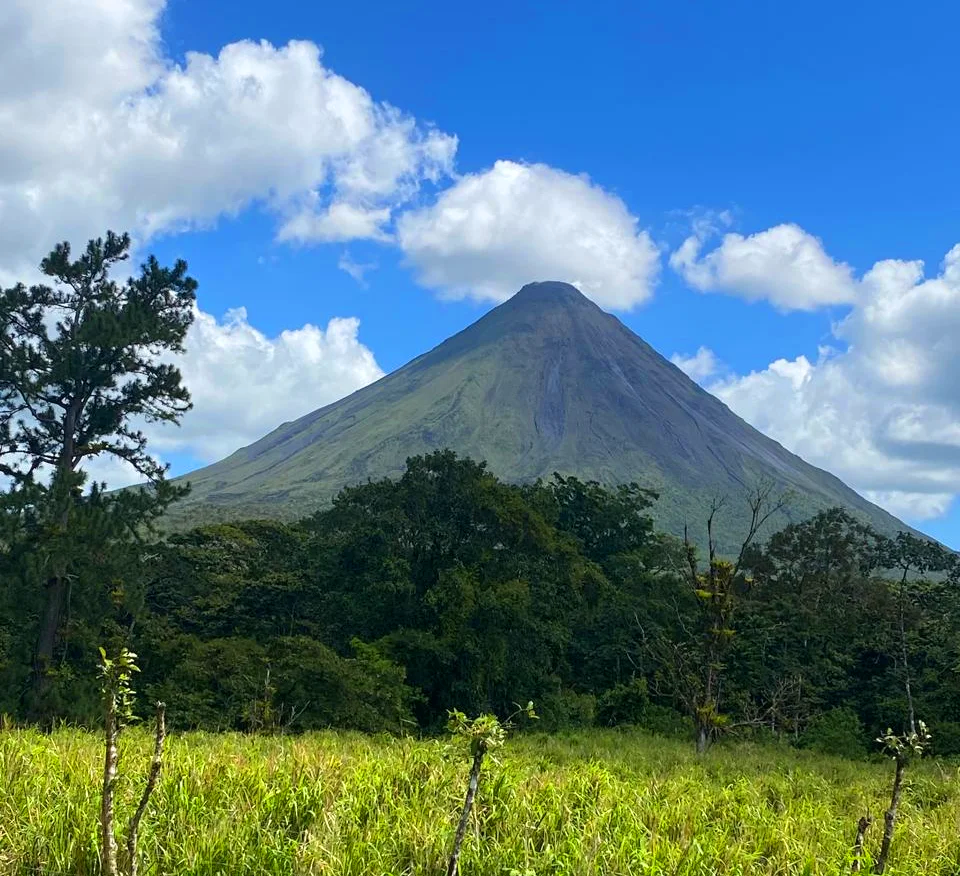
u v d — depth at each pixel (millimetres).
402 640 37875
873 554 68500
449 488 43500
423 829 7176
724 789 11828
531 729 34781
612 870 6949
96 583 31266
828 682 40656
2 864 6148
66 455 34062
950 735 31172
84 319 34344
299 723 29219
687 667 27828
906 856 8820
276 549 55562
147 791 5344
